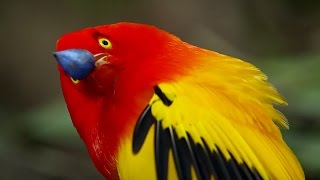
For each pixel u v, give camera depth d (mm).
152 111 2057
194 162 2045
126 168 2061
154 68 2072
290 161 2074
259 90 2078
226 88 2066
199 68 2074
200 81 2066
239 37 3309
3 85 3658
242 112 2061
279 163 2061
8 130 2748
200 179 2045
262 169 2053
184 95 2057
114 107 2072
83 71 2084
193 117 2051
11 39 3742
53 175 2707
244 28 3326
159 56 2084
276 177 2057
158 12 3674
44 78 3713
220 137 2049
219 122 2051
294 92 2379
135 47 2090
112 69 2086
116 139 2068
